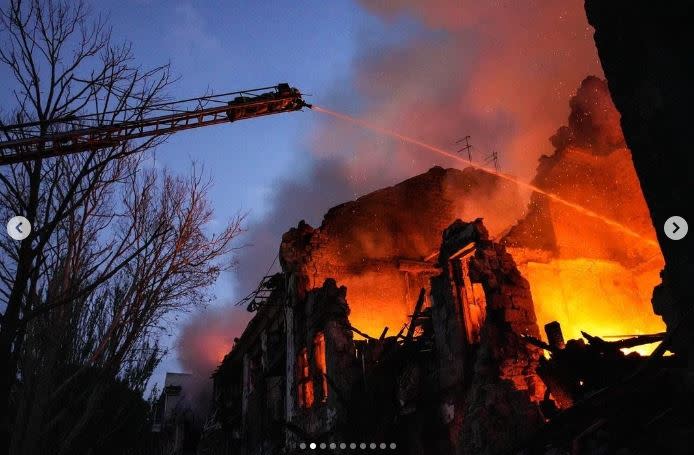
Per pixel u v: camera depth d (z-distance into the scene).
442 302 13.18
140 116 8.91
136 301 10.39
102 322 11.32
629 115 5.29
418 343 14.22
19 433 9.23
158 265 10.56
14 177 8.11
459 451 10.86
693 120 4.72
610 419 7.05
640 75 5.21
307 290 20.11
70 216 9.66
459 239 13.00
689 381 4.79
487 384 10.62
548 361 9.95
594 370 9.25
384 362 14.67
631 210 18.05
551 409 9.38
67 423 12.06
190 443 36.72
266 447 22.64
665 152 4.91
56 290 9.79
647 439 5.72
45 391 9.52
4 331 6.89
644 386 7.04
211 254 11.13
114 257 10.27
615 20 5.49
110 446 17.50
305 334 19.05
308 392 18.64
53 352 9.79
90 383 10.70
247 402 26.09
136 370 14.62
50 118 7.96
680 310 4.70
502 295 11.38
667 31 5.06
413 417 13.54
